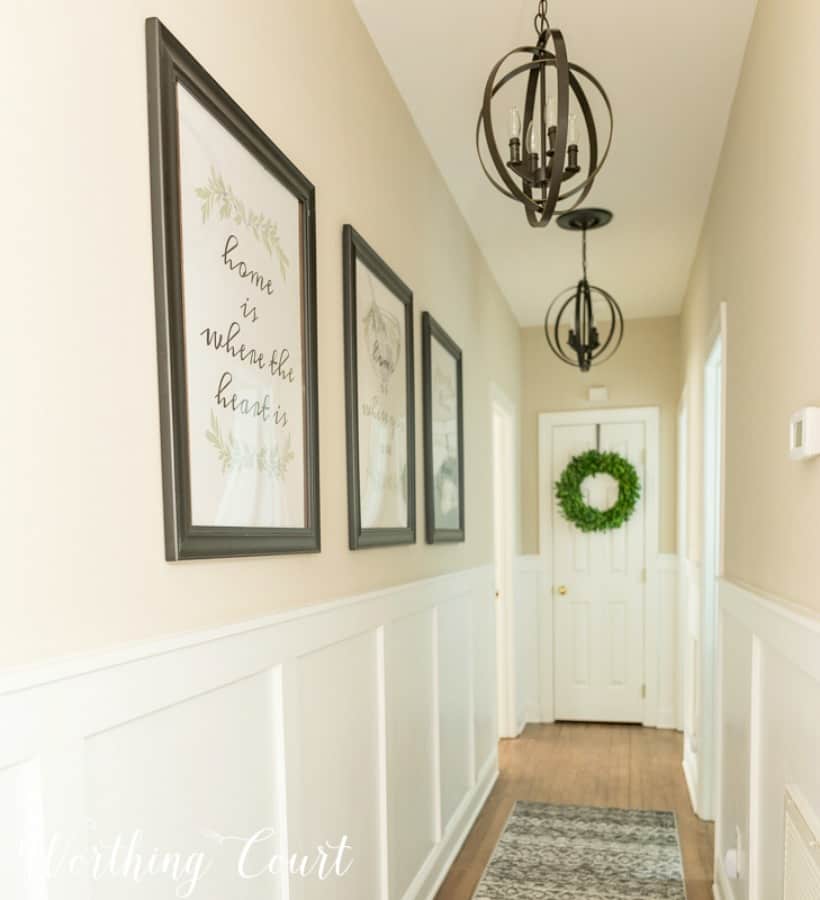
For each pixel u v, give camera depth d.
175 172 1.15
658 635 5.28
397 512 2.39
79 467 0.96
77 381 0.96
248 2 1.48
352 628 1.94
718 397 3.41
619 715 5.36
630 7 2.09
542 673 5.46
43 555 0.90
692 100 2.55
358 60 2.12
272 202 1.52
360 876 2.00
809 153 1.43
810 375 1.42
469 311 3.69
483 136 2.81
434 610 2.84
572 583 5.46
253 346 1.43
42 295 0.91
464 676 3.37
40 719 0.88
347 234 1.95
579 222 3.59
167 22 1.19
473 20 2.15
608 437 5.47
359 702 2.01
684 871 2.95
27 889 0.86
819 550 1.35
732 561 2.53
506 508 5.02
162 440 1.13
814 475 1.39
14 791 0.85
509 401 5.00
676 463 5.34
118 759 1.03
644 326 5.43
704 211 3.47
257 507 1.43
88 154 0.99
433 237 2.98
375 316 2.19
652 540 5.33
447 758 3.02
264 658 1.44
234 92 1.41
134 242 1.08
